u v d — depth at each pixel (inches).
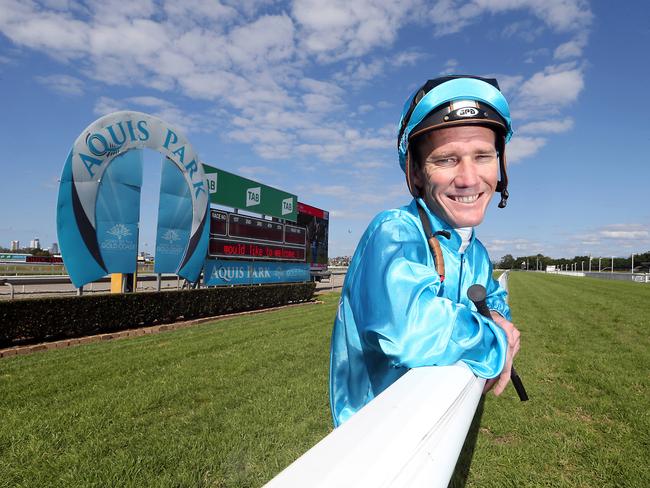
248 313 500.4
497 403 170.1
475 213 38.0
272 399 169.6
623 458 122.7
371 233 36.9
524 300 669.9
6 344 288.5
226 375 206.7
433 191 38.6
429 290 31.2
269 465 116.6
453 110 36.1
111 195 369.7
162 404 164.7
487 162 37.7
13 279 525.7
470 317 31.2
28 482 105.3
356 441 18.7
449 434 24.4
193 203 454.9
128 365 224.8
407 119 39.9
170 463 116.0
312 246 1043.9
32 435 130.6
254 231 581.6
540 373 216.4
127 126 381.7
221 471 113.3
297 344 286.8
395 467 17.9
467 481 110.7
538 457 123.5
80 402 163.0
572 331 352.5
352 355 38.2
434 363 29.0
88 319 335.3
